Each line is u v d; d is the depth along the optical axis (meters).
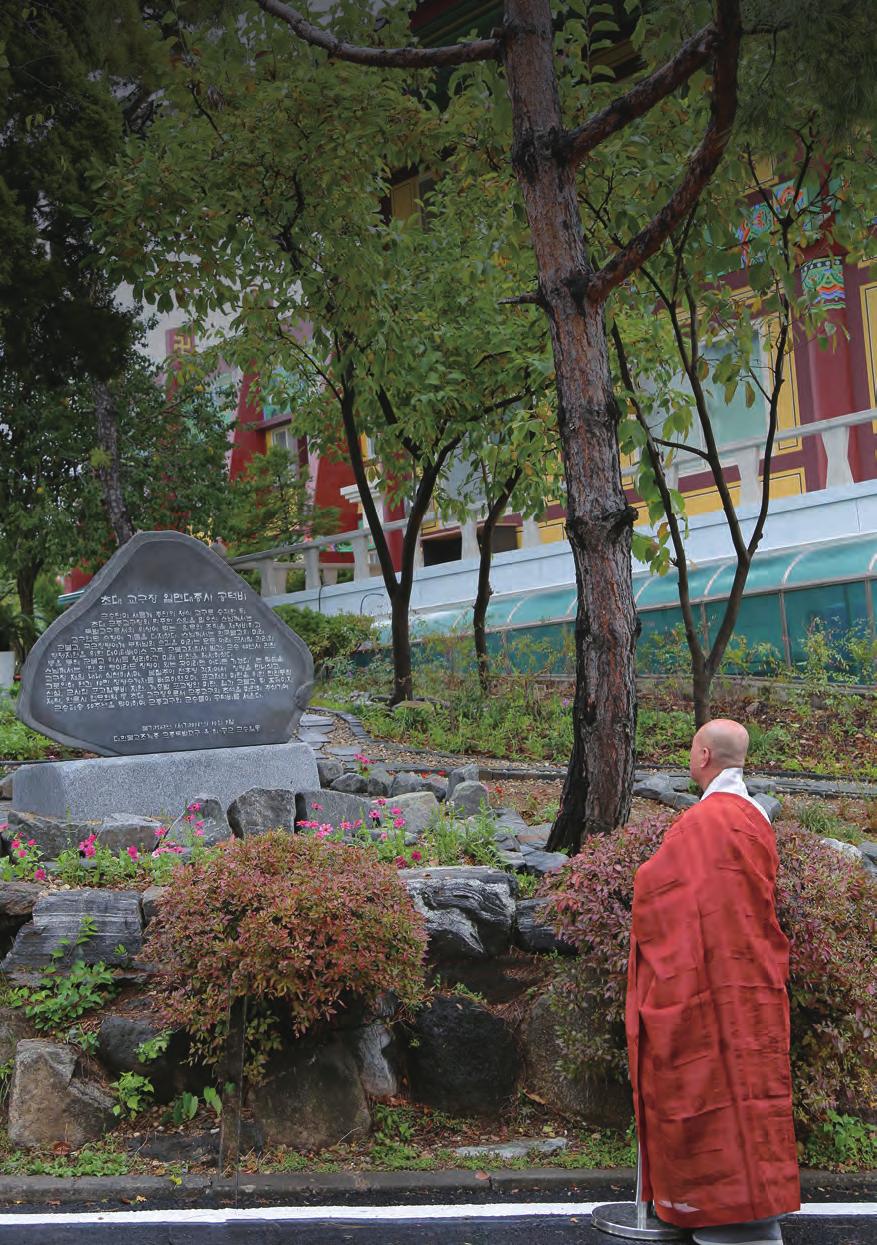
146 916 5.86
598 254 9.56
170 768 8.26
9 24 13.13
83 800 7.96
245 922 5.02
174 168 10.49
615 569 6.71
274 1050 5.21
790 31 6.60
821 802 9.25
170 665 8.56
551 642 16.23
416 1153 5.11
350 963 4.96
